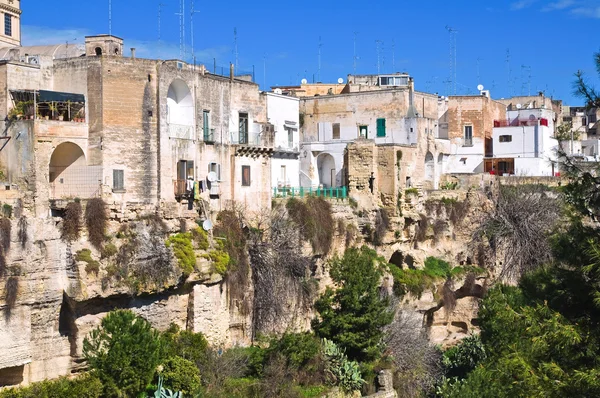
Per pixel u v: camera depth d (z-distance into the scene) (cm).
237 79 7075
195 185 5778
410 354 6397
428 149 8562
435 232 7969
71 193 5306
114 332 4603
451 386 5834
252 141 6619
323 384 5688
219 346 5644
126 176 5428
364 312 6112
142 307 5159
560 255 3678
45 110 5188
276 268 6162
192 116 5922
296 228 6500
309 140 8825
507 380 3619
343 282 6331
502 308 3922
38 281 4609
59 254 4766
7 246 4469
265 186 6625
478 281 8006
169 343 5128
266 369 5441
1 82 5147
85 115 5356
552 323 3391
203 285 5500
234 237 5931
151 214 5403
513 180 8888
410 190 7681
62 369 4794
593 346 3375
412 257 7594
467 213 8319
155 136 5562
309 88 10562
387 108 8494
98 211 5000
